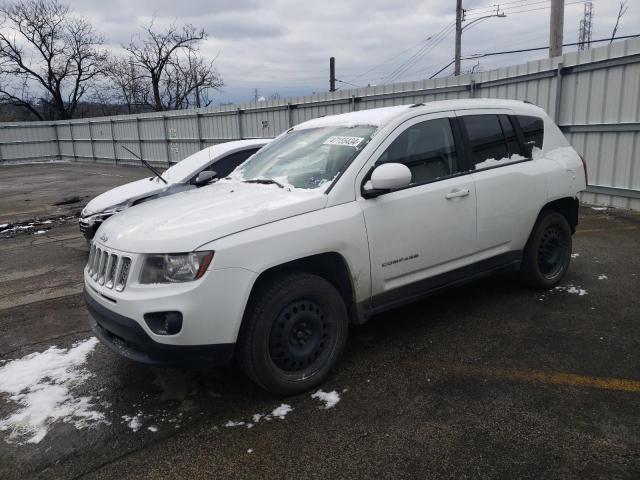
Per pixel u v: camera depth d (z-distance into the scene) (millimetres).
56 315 5137
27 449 2934
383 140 3748
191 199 3744
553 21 11797
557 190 4797
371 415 3094
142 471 2707
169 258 2957
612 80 8844
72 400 3447
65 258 7598
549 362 3635
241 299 3020
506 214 4391
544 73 9945
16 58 38688
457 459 2662
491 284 5289
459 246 4090
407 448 2771
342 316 3504
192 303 2910
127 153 27938
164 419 3174
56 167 28984
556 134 5039
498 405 3133
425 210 3820
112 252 3219
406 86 13023
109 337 3354
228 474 2646
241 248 3021
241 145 7668
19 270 7012
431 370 3602
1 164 32000
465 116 4289
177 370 3812
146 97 44281
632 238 6953
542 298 4836
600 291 4961
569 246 5105
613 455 2633
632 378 3373
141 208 3750
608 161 9164
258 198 3531
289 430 2986
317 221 3311
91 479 2664
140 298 2959
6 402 3455
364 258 3527
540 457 2646
